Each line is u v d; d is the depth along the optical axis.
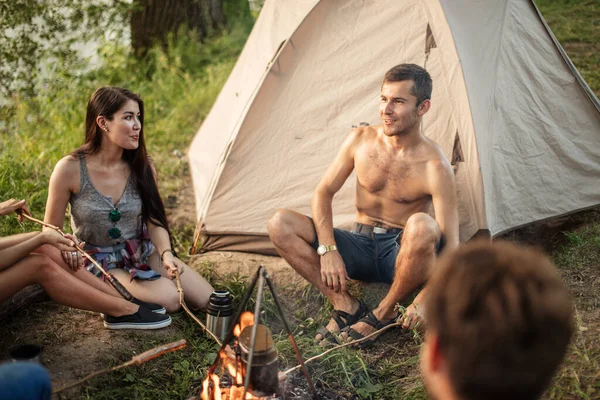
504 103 3.86
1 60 6.52
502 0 3.85
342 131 3.98
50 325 3.26
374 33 3.83
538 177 4.02
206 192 4.40
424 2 3.68
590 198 4.22
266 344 2.24
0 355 2.99
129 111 3.25
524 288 0.98
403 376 3.00
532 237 4.10
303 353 3.11
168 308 3.37
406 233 3.06
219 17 8.34
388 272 3.46
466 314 0.99
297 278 3.87
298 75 3.96
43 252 3.09
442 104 3.71
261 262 4.07
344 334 3.22
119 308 3.17
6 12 6.58
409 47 3.77
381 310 3.22
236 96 4.70
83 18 7.09
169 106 7.03
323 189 3.47
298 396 2.82
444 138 3.71
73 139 5.84
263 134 4.04
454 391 1.02
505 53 3.89
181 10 7.85
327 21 3.87
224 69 7.61
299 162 4.06
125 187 3.40
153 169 3.53
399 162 3.33
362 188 3.50
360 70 3.90
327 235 3.36
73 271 3.12
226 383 2.84
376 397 2.87
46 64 6.78
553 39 4.13
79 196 3.32
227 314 3.15
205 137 5.18
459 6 3.76
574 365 2.76
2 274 2.85
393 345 3.24
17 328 3.22
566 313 0.98
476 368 0.98
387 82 3.21
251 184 4.10
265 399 2.54
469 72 3.66
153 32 7.80
